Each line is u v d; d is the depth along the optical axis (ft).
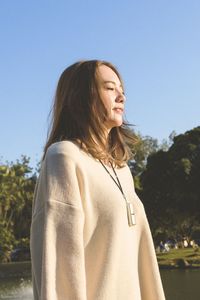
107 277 6.68
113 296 6.70
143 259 7.69
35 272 6.54
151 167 135.74
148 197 135.95
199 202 127.85
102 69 7.75
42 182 6.88
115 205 7.00
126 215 7.16
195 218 137.08
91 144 7.26
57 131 7.58
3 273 123.13
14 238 133.49
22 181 135.23
